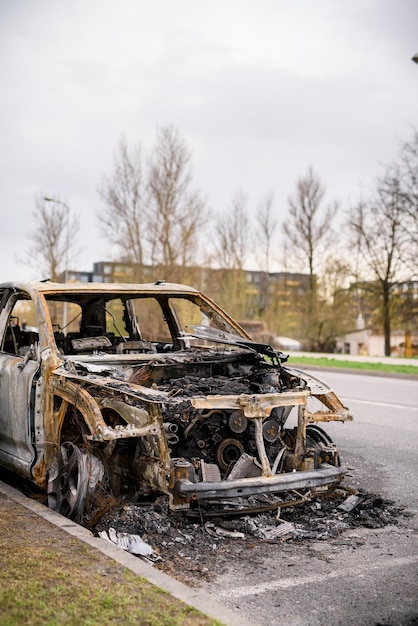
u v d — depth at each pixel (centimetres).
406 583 471
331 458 637
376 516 626
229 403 579
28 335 804
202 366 707
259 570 491
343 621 409
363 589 459
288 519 606
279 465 642
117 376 605
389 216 3581
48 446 619
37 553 446
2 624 342
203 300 799
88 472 561
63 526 511
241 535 560
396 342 4822
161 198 3522
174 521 567
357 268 3984
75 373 602
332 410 658
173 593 394
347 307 4447
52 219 4300
